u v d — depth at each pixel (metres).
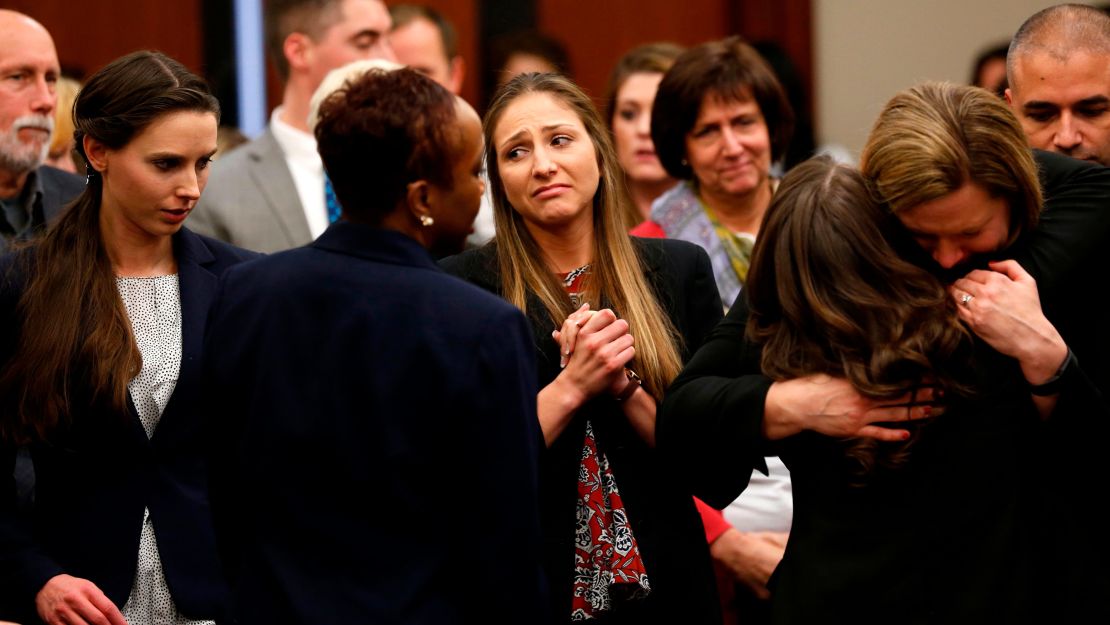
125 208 8.28
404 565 6.57
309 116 11.35
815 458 7.23
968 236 6.98
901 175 6.89
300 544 6.61
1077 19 8.63
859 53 17.20
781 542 9.82
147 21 17.67
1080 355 7.52
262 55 17.62
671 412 7.60
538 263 8.26
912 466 6.98
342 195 6.92
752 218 10.89
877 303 6.98
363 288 6.73
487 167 8.40
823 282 7.10
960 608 6.83
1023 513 6.94
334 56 12.60
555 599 7.79
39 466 8.16
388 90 6.83
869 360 7.00
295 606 6.49
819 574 7.04
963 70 16.97
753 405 7.25
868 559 6.97
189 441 8.31
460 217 7.07
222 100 17.56
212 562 8.18
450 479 6.66
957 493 6.93
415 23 14.06
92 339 8.08
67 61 17.77
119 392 8.08
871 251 7.06
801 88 14.63
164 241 8.62
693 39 17.81
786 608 7.11
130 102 8.11
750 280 7.47
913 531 6.93
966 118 6.93
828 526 7.11
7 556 8.01
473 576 6.61
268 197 11.80
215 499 7.05
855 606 6.95
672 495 8.11
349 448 6.59
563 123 8.14
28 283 8.26
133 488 8.17
